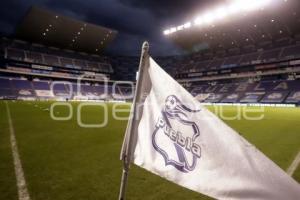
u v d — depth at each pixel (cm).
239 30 5034
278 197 132
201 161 157
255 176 139
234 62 5597
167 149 174
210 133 156
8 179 384
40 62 5716
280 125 1234
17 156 522
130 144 187
